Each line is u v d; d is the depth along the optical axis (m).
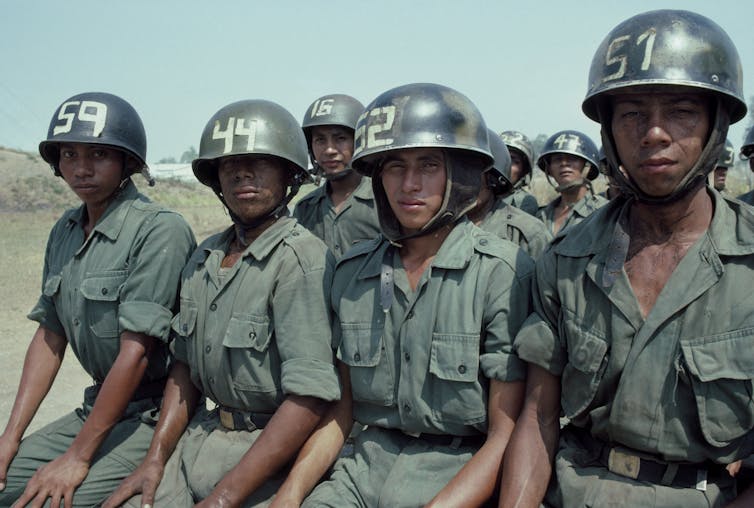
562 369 2.33
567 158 7.30
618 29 2.08
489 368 2.41
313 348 2.74
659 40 1.94
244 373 2.84
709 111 2.01
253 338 2.80
